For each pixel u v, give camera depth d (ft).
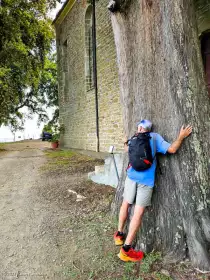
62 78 55.31
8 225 12.48
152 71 9.66
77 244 10.36
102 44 34.22
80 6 42.14
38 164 31.14
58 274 8.62
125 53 10.89
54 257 9.59
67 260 9.36
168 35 9.14
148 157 8.54
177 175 9.11
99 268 8.75
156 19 9.45
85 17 40.40
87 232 11.25
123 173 12.00
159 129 9.46
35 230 11.83
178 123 9.02
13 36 47.73
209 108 9.36
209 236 8.64
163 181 9.38
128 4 10.37
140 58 10.09
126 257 8.87
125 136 11.27
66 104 53.62
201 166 8.96
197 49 9.27
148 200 8.82
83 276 8.41
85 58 41.14
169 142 9.19
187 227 8.84
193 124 8.91
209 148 9.16
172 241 9.10
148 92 9.82
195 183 8.90
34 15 50.57
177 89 9.02
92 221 12.31
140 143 8.64
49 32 54.39
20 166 30.25
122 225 9.68
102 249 9.87
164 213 9.32
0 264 9.27
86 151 40.47
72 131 50.01
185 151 8.97
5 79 49.78
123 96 11.19
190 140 8.93
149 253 9.22
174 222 9.12
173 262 8.74
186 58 8.96
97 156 34.06
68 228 11.78
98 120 36.76
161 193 9.41
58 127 57.41
